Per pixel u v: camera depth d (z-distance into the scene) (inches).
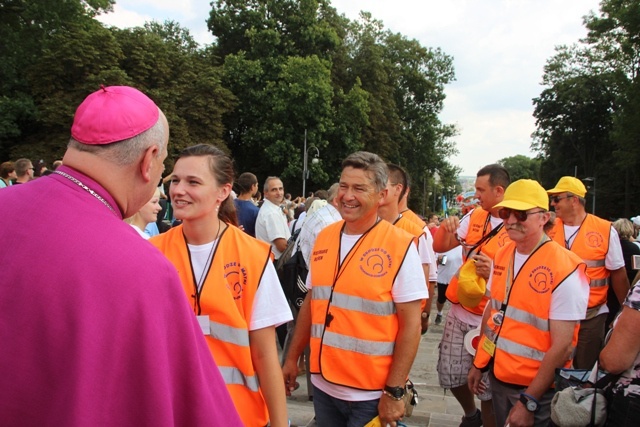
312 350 112.3
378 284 106.2
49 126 1127.6
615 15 1362.0
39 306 41.8
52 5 1205.7
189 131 1283.2
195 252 95.2
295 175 1343.5
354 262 109.3
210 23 1476.4
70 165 49.1
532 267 120.2
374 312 105.8
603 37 1544.0
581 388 101.4
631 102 1365.7
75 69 1149.7
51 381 41.4
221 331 91.0
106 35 1178.0
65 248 43.3
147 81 1259.2
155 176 53.0
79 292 42.0
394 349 106.6
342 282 109.0
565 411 96.2
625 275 199.3
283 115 1342.3
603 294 194.9
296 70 1330.0
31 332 41.7
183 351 46.7
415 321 105.7
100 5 1378.0
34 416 41.3
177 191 91.7
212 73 1325.0
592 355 194.4
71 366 40.9
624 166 1470.2
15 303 42.0
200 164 92.5
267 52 1403.8
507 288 126.6
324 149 1419.8
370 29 1697.8
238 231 97.9
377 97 1563.7
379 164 111.0
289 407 189.5
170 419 44.1
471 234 175.6
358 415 105.7
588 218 200.2
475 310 155.6
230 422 49.6
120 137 48.6
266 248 96.7
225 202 108.3
